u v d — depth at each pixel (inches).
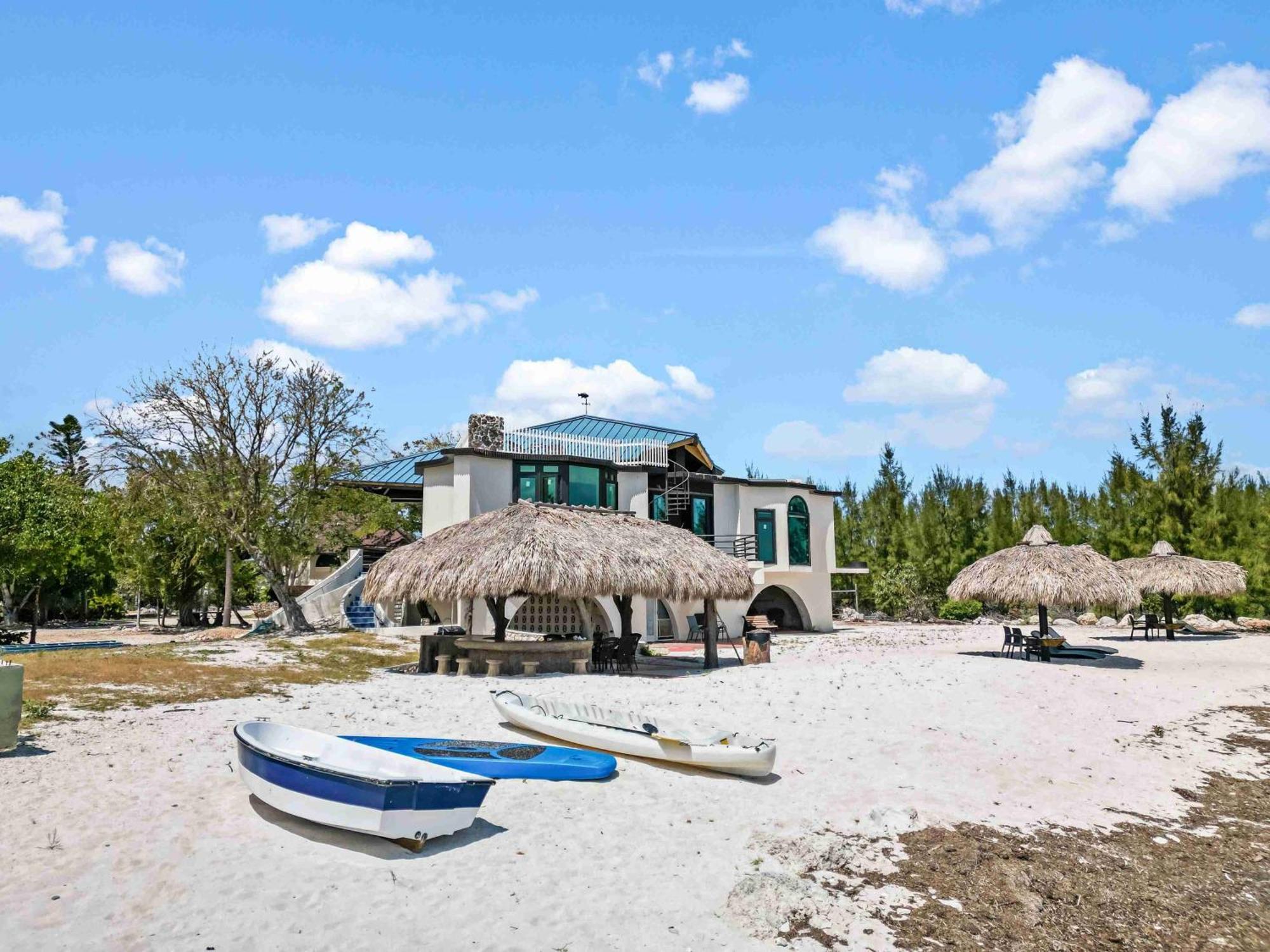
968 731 580.7
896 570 1915.6
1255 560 1494.8
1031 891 335.6
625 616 888.9
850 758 505.4
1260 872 367.2
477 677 791.7
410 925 277.4
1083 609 1755.7
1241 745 598.5
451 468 1219.2
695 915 296.2
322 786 342.0
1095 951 292.7
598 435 1598.2
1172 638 1293.1
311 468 1232.2
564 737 518.6
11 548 1138.7
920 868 350.6
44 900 276.4
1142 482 1612.9
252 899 287.1
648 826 381.4
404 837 333.4
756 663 944.3
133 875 299.0
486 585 761.0
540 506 878.4
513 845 349.7
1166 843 398.3
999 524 1867.6
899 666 851.4
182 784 396.5
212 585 1678.2
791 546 1521.9
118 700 585.9
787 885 316.8
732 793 434.0
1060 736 585.3
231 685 677.3
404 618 1243.8
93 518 1473.9
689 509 1418.6
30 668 699.4
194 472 1194.6
